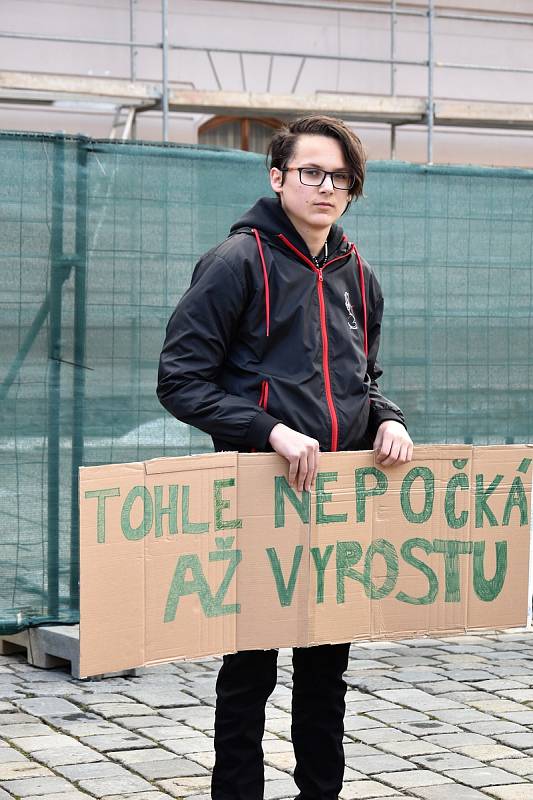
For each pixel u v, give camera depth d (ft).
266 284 14.82
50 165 25.21
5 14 64.44
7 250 24.94
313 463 14.56
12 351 25.04
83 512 13.47
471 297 29.86
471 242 29.73
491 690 24.23
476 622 16.07
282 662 25.77
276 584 14.76
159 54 67.56
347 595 15.20
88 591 13.56
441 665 26.07
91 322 25.63
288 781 18.99
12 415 25.03
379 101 67.87
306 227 14.99
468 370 29.94
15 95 61.52
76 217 25.44
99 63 66.44
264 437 14.51
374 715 22.57
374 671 25.49
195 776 19.26
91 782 18.94
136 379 26.03
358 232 28.84
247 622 14.67
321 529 14.93
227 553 14.51
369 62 72.13
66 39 60.80
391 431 15.24
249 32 69.62
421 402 29.58
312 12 70.95
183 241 26.40
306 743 15.93
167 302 26.27
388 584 15.48
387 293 29.14
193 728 21.67
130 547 13.82
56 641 25.07
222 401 14.62
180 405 14.71
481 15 74.13
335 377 15.15
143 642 14.01
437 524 15.70
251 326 14.87
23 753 20.33
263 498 14.61
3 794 18.43
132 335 25.95
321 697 15.84
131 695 23.61
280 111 66.28
